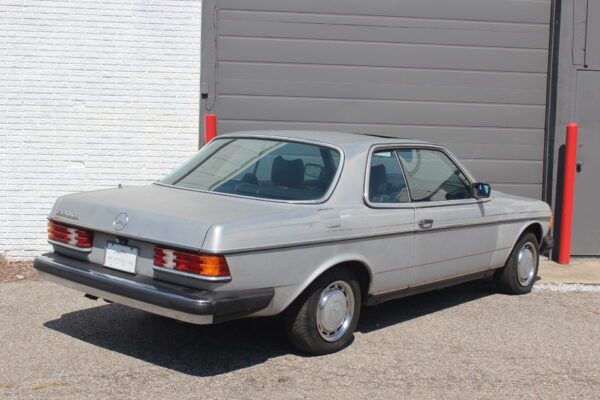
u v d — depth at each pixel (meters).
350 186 5.55
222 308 4.65
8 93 8.47
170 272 4.79
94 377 4.94
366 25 8.96
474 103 9.21
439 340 5.92
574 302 7.26
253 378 4.97
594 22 9.09
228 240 4.68
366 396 4.72
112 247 5.15
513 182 9.36
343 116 9.02
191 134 8.80
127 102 8.66
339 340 5.50
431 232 6.12
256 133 6.24
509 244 7.11
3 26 8.40
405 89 9.09
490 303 7.12
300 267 5.09
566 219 8.92
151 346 5.59
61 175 8.62
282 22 8.84
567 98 9.12
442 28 9.08
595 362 5.52
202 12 8.68
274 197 5.42
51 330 5.93
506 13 9.17
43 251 8.65
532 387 4.98
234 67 8.81
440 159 6.57
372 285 5.69
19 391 4.68
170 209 5.05
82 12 8.51
